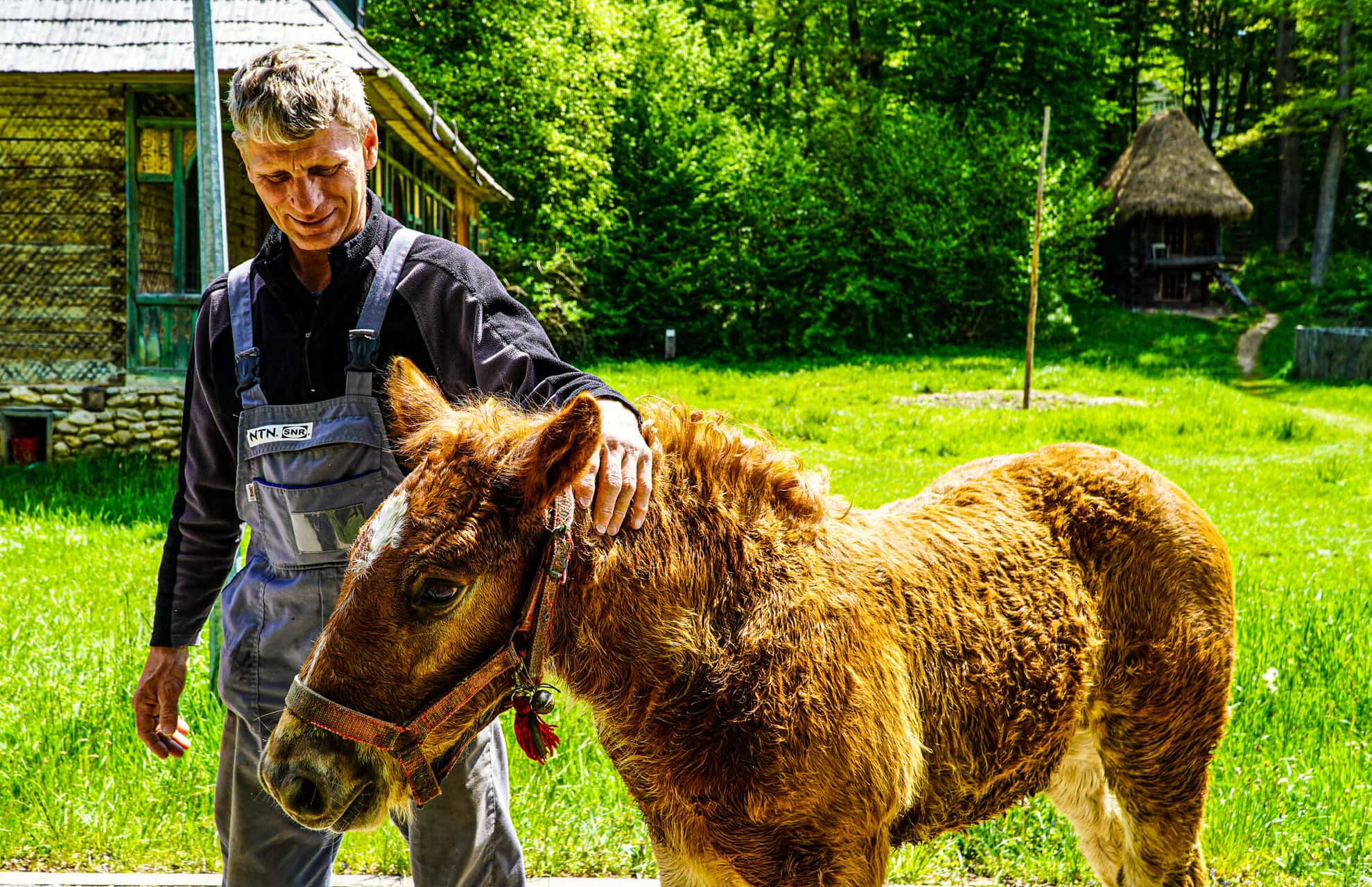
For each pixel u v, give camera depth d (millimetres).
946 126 28234
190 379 2545
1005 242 26812
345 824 1993
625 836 3988
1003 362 23594
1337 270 34469
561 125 23750
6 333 12977
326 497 2344
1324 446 15375
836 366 23797
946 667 2561
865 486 11430
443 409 2180
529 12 23469
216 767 4281
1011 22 31078
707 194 26484
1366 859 3867
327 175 2307
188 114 13289
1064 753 2875
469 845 2607
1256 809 4062
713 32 35625
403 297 2396
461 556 1970
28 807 4031
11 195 12836
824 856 2248
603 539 2162
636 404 2473
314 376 2387
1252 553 9219
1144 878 3031
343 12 16016
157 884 3600
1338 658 5809
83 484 11086
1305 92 35562
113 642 5777
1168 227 32844
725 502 2328
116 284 12969
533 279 23234
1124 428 16156
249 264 2494
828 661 2275
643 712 2221
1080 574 2898
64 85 12555
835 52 33812
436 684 2010
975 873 3885
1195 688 2934
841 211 27234
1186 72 46438
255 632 2432
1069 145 32406
